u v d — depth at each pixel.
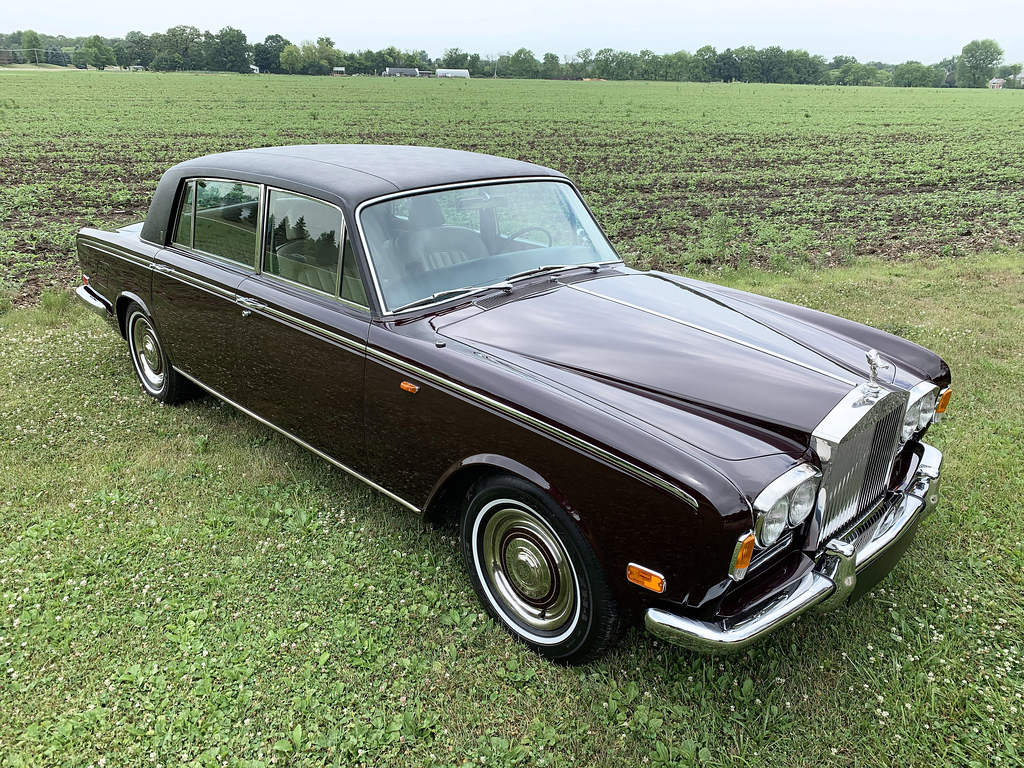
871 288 8.11
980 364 5.64
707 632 2.34
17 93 60.00
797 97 77.88
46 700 2.64
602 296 3.56
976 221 13.38
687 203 15.42
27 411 4.93
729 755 2.46
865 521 2.85
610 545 2.47
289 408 3.80
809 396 2.68
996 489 4.00
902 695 2.67
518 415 2.65
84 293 5.58
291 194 3.59
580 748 2.47
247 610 3.10
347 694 2.67
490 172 3.89
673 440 2.41
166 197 4.54
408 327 3.16
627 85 117.06
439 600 3.19
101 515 3.76
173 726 2.53
